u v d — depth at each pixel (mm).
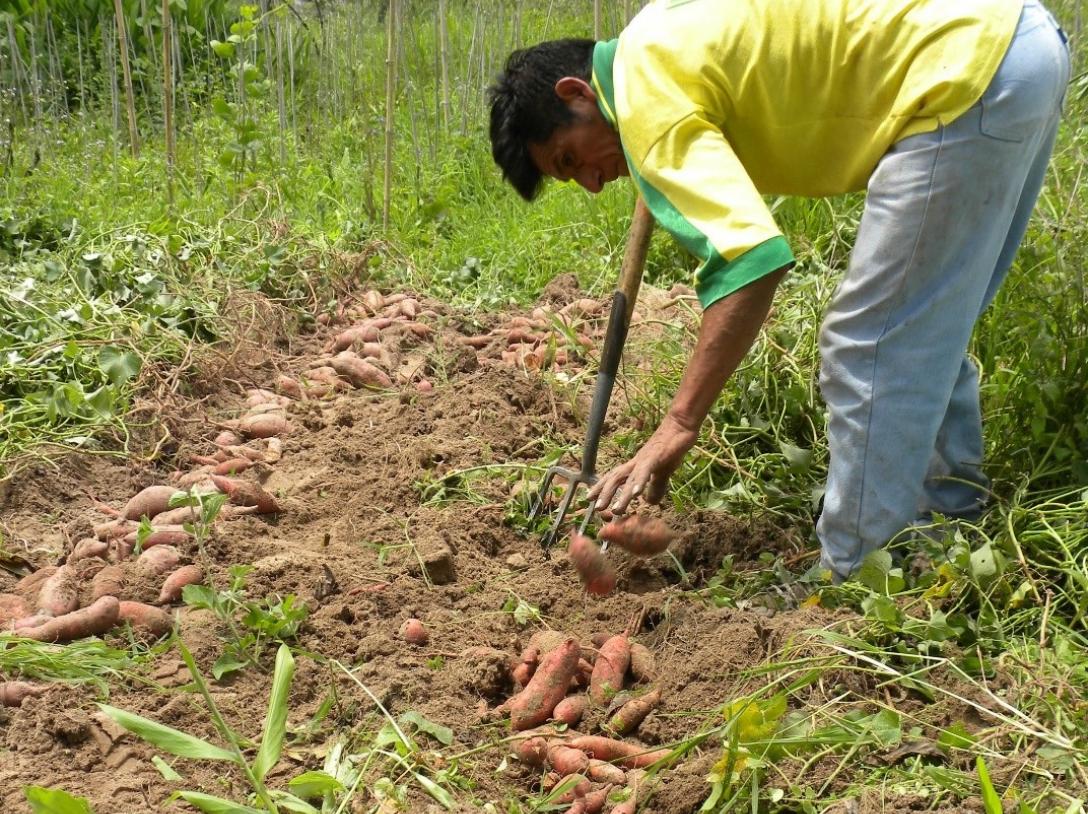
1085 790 2289
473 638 3078
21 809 2365
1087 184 4312
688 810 2430
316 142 7754
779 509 3609
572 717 2734
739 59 2725
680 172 2631
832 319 2938
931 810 2312
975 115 2619
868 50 2689
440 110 8273
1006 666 2664
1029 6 2662
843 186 2934
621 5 8664
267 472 4027
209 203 6438
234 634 2975
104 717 2631
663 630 3023
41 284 5039
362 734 2660
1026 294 3701
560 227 6199
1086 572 2842
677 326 4590
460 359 4926
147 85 9016
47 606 3014
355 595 3205
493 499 3807
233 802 2258
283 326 5297
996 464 3369
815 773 2445
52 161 7191
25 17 9047
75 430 4043
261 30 9234
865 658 2621
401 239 6402
